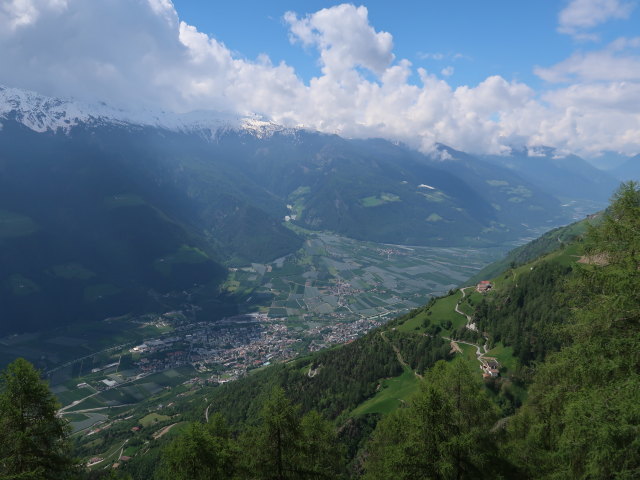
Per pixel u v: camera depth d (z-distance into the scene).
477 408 35.66
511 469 33.44
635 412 21.22
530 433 37.47
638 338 24.47
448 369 38.47
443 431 29.88
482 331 127.62
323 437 42.84
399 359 131.62
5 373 30.34
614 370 25.36
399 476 30.34
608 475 22.16
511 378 93.19
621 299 25.55
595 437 22.55
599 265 29.45
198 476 33.31
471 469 30.03
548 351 91.75
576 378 28.48
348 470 77.50
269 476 33.78
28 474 27.67
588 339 27.70
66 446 32.97
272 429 34.06
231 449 35.28
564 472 26.22
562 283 32.81
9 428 29.66
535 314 111.00
